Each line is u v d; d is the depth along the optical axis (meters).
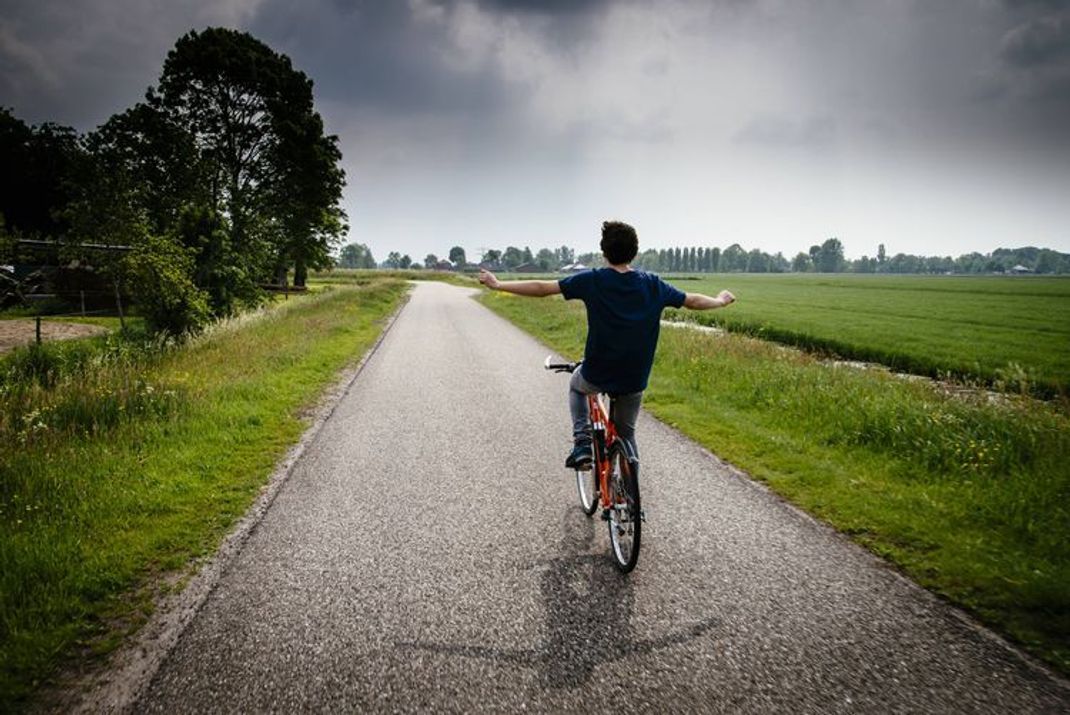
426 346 14.02
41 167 33.22
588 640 2.82
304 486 4.89
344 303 24.19
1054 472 4.73
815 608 3.10
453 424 6.96
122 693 2.43
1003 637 2.83
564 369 4.18
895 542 3.87
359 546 3.80
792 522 4.22
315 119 31.05
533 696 2.43
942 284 92.56
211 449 5.65
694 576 3.44
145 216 12.23
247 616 3.00
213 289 14.78
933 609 3.09
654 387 8.85
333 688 2.46
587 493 4.45
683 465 5.50
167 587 3.28
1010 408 6.62
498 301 30.55
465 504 4.54
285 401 7.80
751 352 11.70
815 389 7.80
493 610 3.08
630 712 2.34
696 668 2.61
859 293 60.47
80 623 2.91
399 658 2.67
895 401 6.78
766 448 5.91
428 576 3.43
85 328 16.20
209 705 2.36
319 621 2.96
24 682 2.48
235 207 19.72
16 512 4.01
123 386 7.07
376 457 5.69
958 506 4.34
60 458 4.98
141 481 4.72
